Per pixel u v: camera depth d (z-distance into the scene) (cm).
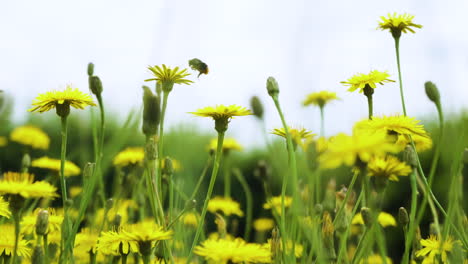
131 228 77
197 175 146
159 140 76
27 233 79
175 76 76
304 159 73
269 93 73
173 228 85
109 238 73
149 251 72
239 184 185
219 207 98
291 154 72
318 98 91
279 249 75
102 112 77
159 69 76
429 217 116
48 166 90
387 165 70
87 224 87
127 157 90
